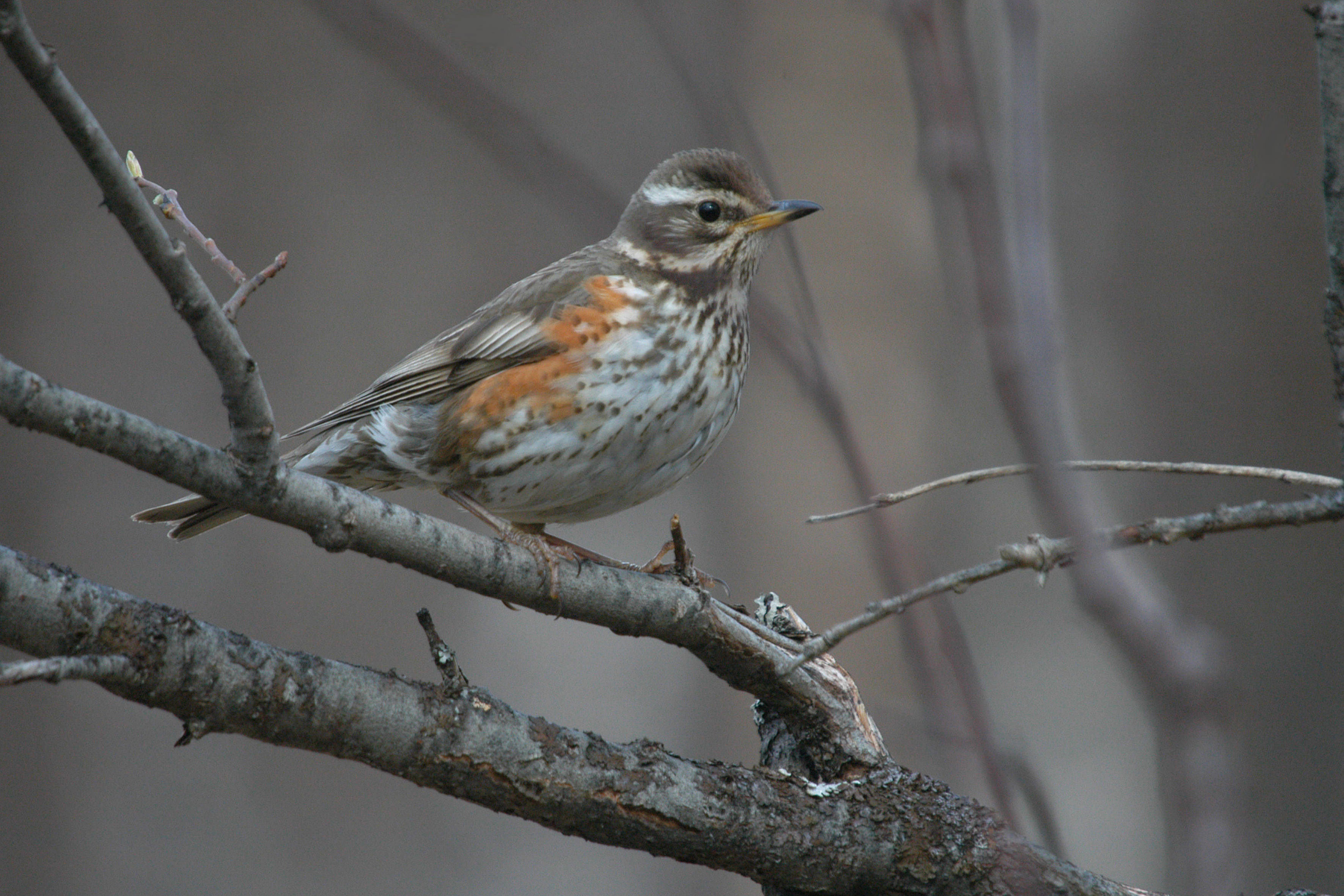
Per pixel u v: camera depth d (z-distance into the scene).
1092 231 14.37
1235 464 13.12
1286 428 13.05
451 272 20.56
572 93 21.28
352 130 20.84
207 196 20.31
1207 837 4.15
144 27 20.73
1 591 4.62
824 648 4.89
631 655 17.61
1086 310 14.13
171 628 4.86
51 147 19.17
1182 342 13.59
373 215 20.61
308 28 20.84
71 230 19.08
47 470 17.31
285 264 4.66
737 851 5.65
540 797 5.42
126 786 16.14
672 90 20.97
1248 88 13.90
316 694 5.09
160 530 17.39
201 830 16.09
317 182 20.61
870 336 14.63
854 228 14.84
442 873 16.25
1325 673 12.25
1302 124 13.62
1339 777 11.95
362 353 19.94
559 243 20.80
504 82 21.28
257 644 5.08
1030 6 4.96
